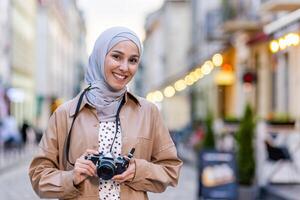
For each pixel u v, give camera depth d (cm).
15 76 5791
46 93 7544
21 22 6244
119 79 394
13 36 5600
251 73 2634
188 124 5078
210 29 3419
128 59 395
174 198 1630
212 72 4028
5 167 2686
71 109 401
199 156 1324
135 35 397
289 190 1499
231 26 2706
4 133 3488
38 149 407
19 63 6091
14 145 3497
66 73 11069
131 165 387
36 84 7538
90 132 396
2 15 5116
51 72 7888
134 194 395
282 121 1716
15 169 2795
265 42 2489
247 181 1452
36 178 399
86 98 401
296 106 2091
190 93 5419
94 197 388
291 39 1503
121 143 397
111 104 400
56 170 396
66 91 10975
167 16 7175
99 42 397
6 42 5188
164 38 7719
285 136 1709
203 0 4688
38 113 7350
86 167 378
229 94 3422
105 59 394
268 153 1575
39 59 7581
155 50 9375
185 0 7044
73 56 13388
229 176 1313
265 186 1557
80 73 15225
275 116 1908
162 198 1627
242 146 1455
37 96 7419
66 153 398
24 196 1714
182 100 6400
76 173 379
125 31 395
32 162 405
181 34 7100
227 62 3372
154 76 9512
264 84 2533
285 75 2266
